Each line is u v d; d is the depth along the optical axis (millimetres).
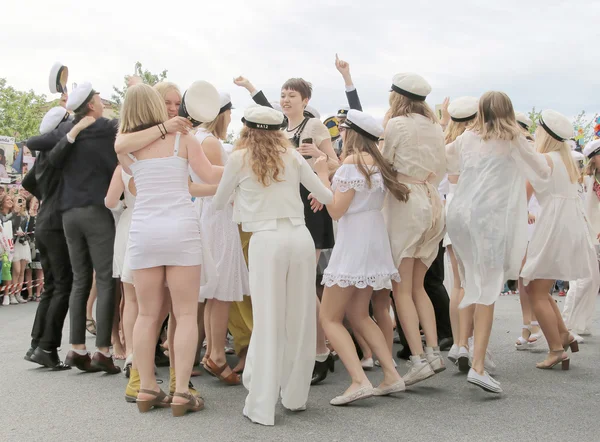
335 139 7652
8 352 7156
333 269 4859
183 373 4559
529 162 5184
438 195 5281
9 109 51312
